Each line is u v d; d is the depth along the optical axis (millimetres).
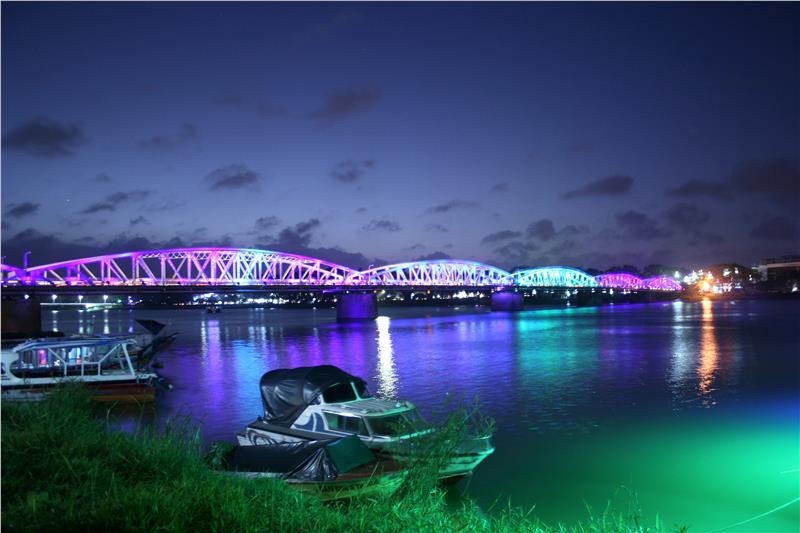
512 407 33031
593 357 58844
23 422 15578
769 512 17500
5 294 107125
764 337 81125
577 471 21219
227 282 147625
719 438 25719
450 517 12141
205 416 30578
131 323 163625
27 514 8609
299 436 19641
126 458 12086
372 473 14992
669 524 16719
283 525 9711
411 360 58812
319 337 95688
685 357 57594
